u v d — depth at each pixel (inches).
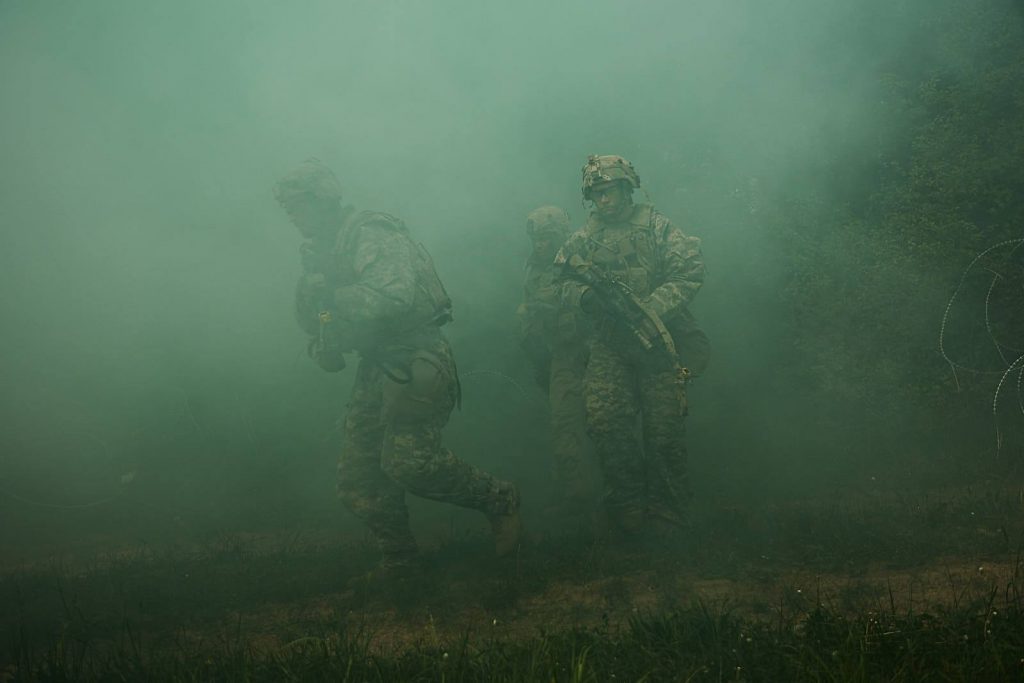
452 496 199.9
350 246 199.6
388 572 200.7
